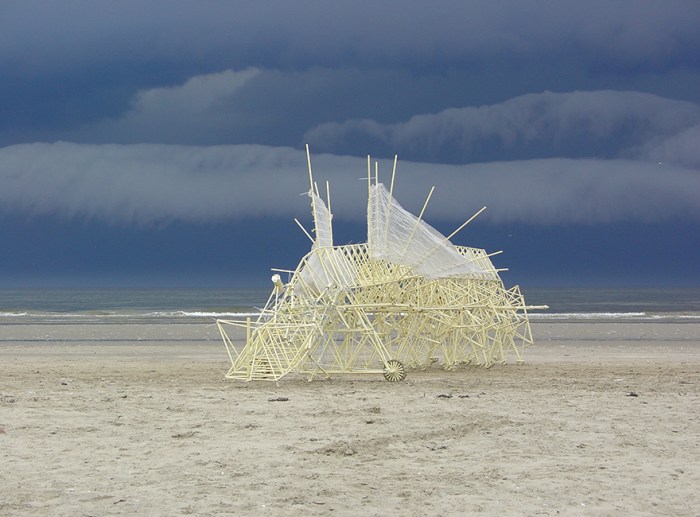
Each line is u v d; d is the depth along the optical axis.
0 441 13.85
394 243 23.12
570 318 62.97
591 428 15.30
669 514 10.18
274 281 22.30
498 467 12.35
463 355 26.97
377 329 26.00
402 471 12.08
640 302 100.44
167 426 15.27
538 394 19.70
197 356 32.56
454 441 14.16
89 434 14.53
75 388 20.81
